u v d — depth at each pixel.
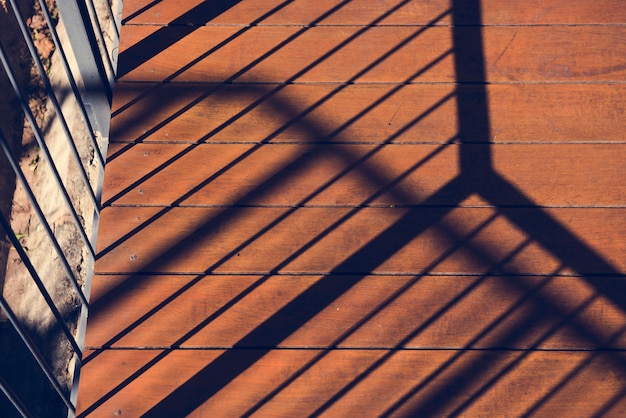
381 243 2.28
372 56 2.62
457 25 2.68
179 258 2.26
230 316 2.17
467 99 2.53
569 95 2.53
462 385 2.06
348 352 2.12
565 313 2.16
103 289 2.22
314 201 2.35
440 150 2.43
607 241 2.27
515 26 2.68
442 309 2.17
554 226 2.29
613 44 2.63
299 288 2.21
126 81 2.58
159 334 2.15
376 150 2.43
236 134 2.47
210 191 2.37
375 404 2.04
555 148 2.43
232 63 2.61
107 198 2.36
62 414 3.85
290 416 2.03
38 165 4.91
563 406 2.03
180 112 2.52
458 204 2.34
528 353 2.11
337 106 2.52
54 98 1.81
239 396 2.06
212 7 2.74
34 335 4.18
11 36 5.29
